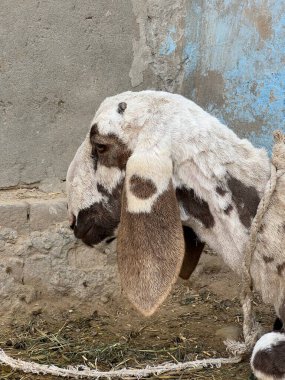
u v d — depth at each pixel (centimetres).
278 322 222
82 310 277
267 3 281
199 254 231
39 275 276
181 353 248
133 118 218
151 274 210
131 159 213
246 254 216
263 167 218
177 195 218
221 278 289
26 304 273
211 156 216
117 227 226
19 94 281
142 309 210
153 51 296
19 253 274
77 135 288
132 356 247
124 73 293
